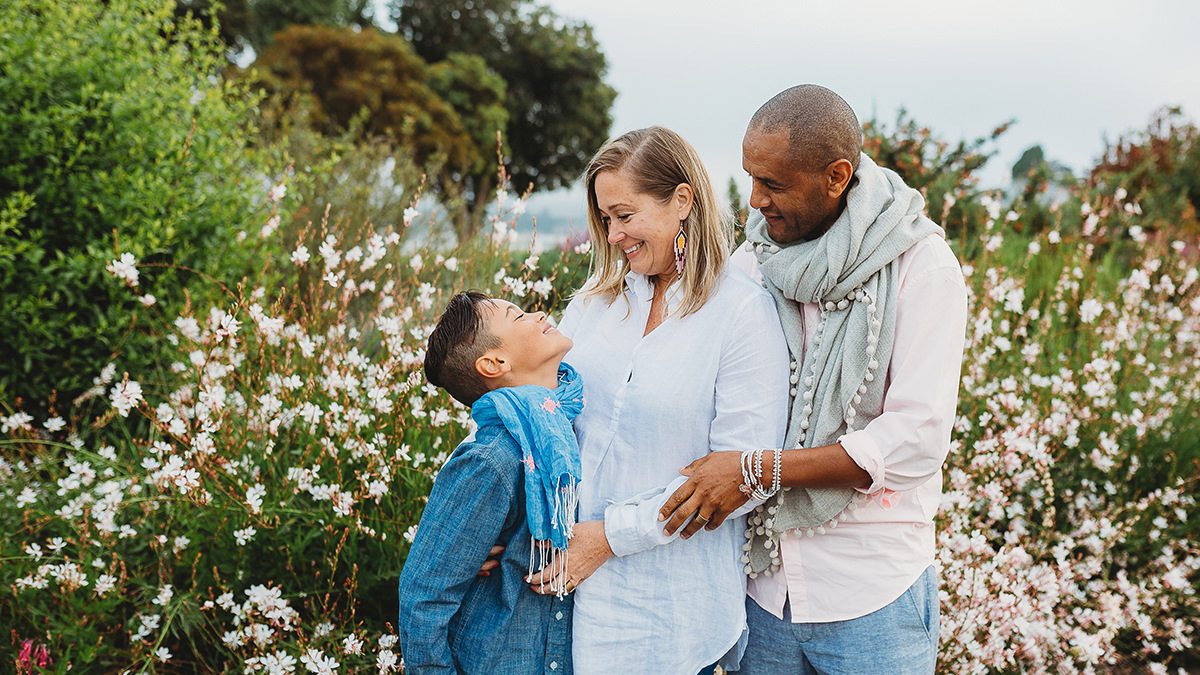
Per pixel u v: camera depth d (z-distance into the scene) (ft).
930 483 5.16
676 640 4.82
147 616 7.47
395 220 18.02
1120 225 18.90
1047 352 11.93
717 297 5.01
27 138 10.89
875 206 4.76
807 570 5.02
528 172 75.56
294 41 53.06
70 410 10.69
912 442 4.58
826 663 5.09
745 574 5.17
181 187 11.59
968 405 10.21
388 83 53.83
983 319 10.00
